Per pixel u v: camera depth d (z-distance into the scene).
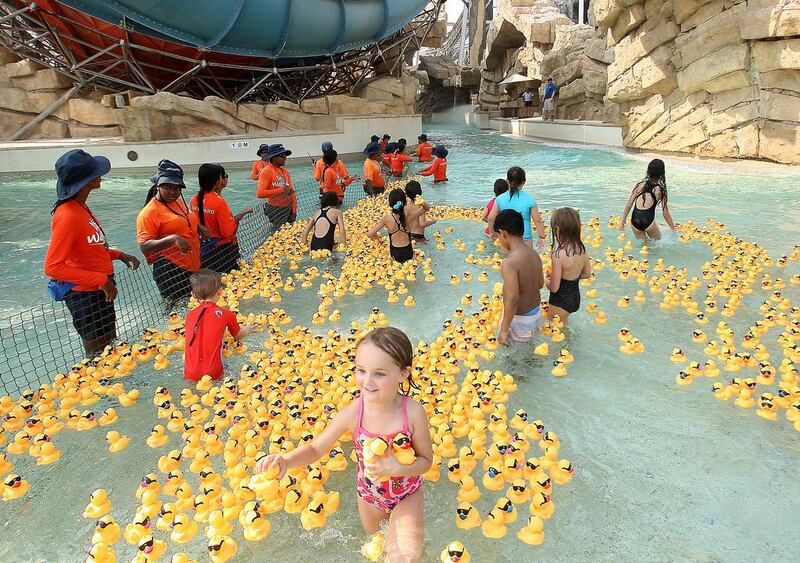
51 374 5.03
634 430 3.84
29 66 18.67
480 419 3.95
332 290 6.84
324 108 20.48
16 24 18.22
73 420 4.17
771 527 2.95
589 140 21.47
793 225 8.85
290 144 18.81
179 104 17.73
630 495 3.22
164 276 6.44
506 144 23.88
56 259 4.88
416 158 19.78
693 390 4.30
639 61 16.61
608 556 2.80
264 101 22.34
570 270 5.35
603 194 12.23
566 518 3.06
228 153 17.98
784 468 3.40
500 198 8.18
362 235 9.33
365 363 2.54
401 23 21.56
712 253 7.74
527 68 32.72
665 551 2.82
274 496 3.20
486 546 2.89
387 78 22.38
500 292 6.48
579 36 26.53
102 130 18.97
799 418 3.79
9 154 16.62
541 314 5.27
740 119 13.88
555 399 4.27
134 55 18.92
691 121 15.34
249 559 2.87
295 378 4.60
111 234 9.81
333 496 3.24
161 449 3.87
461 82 43.59
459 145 23.75
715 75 13.87
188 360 4.78
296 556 2.88
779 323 5.30
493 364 4.87
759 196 11.02
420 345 5.11
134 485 3.50
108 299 5.28
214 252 7.36
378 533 2.92
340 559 2.86
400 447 2.58
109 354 5.16
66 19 17.12
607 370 4.67
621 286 6.57
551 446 3.63
